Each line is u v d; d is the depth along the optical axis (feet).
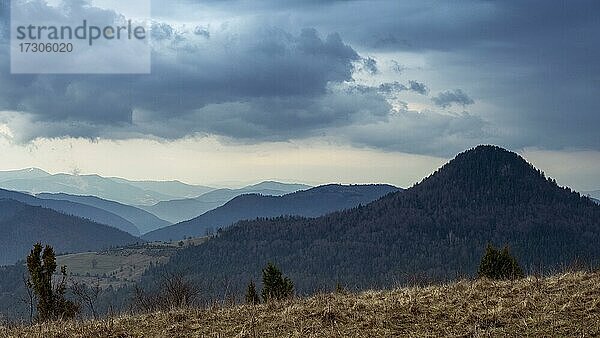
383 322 54.08
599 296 56.65
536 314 53.67
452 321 53.67
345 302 61.72
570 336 48.55
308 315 57.77
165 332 56.24
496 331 50.39
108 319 63.52
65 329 60.59
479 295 61.26
